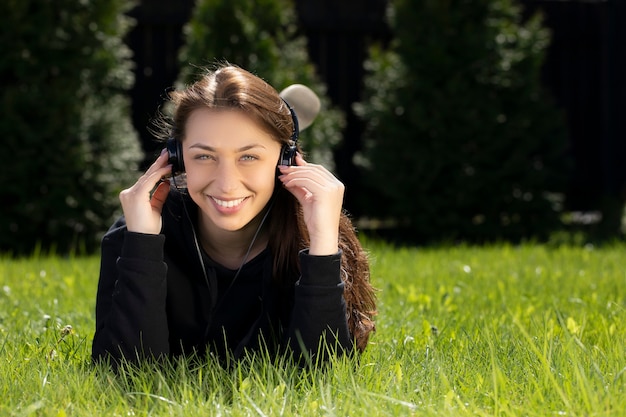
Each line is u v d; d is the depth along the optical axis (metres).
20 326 4.27
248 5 10.01
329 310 3.04
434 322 4.43
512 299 5.33
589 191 12.38
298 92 3.98
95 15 9.63
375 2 11.80
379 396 2.68
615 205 11.87
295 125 3.13
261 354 3.19
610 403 2.64
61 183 9.45
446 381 2.83
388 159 10.48
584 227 11.43
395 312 4.75
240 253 3.23
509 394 2.83
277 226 3.19
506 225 10.56
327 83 11.77
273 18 10.23
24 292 5.63
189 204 3.19
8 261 7.90
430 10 10.38
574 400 2.71
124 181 9.80
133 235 3.04
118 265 3.06
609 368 3.12
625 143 12.17
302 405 2.79
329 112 10.46
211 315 3.25
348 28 11.71
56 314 4.68
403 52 10.52
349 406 2.65
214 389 2.97
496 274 6.60
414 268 6.91
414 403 2.78
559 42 12.29
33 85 9.41
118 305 3.05
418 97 10.44
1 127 9.24
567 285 5.98
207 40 9.95
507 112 10.59
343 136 11.77
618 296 5.43
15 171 9.31
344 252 3.35
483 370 3.16
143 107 11.26
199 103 2.89
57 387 2.94
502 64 10.43
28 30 9.33
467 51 10.38
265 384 2.97
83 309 4.92
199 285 3.24
